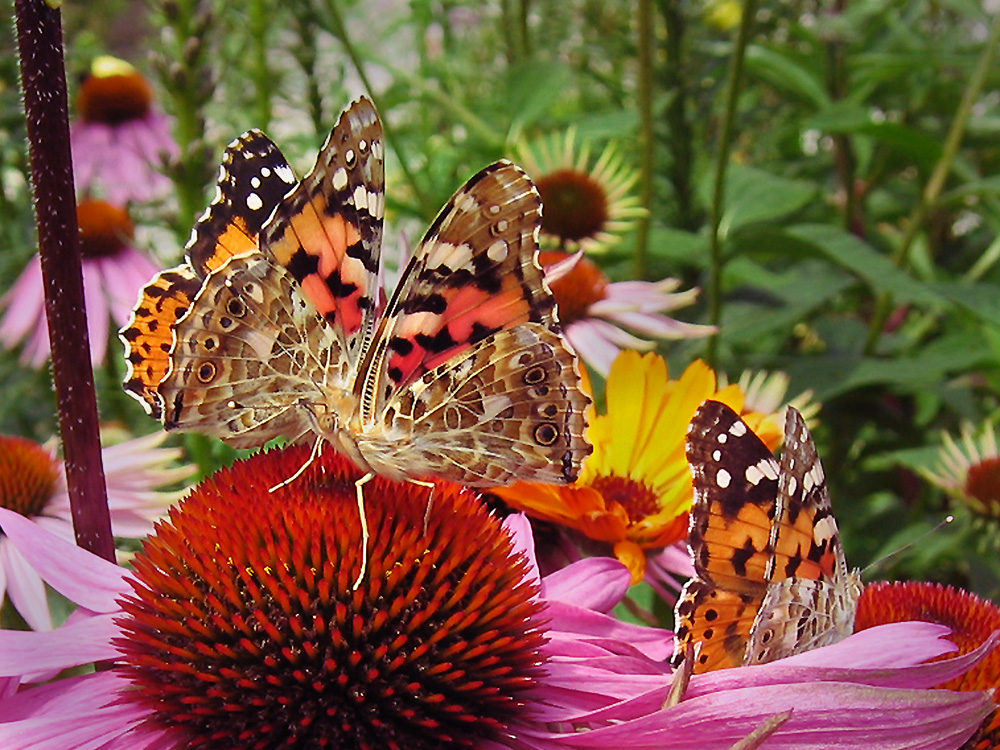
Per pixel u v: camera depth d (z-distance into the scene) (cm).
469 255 13
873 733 12
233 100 32
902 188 42
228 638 13
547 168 29
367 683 13
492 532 14
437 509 14
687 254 30
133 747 12
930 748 12
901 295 27
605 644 14
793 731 12
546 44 39
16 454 20
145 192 36
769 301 30
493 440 13
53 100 13
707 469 13
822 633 14
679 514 17
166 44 27
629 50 33
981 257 40
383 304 16
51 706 13
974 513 26
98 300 30
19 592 18
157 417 13
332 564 13
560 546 17
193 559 13
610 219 28
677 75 31
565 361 13
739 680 13
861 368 29
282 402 13
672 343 29
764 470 14
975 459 26
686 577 17
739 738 12
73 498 14
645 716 12
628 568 16
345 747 12
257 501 13
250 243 13
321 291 13
